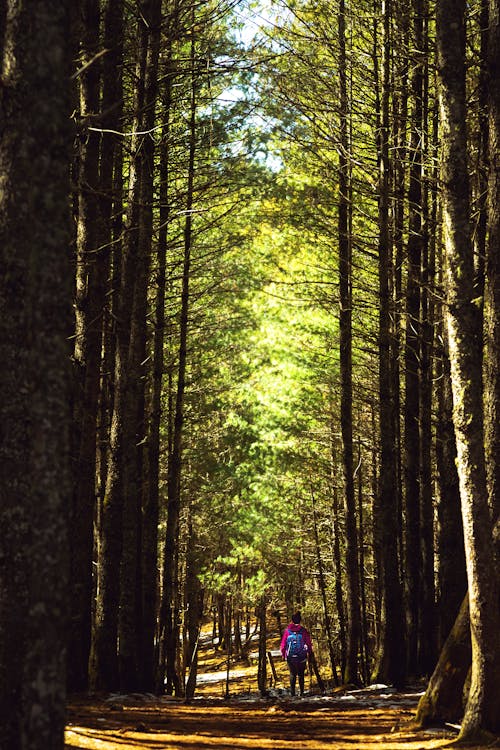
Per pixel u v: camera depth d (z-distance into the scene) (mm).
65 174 4742
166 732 8914
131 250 14258
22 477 5555
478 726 7773
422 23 15789
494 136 9883
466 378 8188
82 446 12594
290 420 23656
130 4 14289
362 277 20781
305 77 16500
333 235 18078
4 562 5480
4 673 5391
